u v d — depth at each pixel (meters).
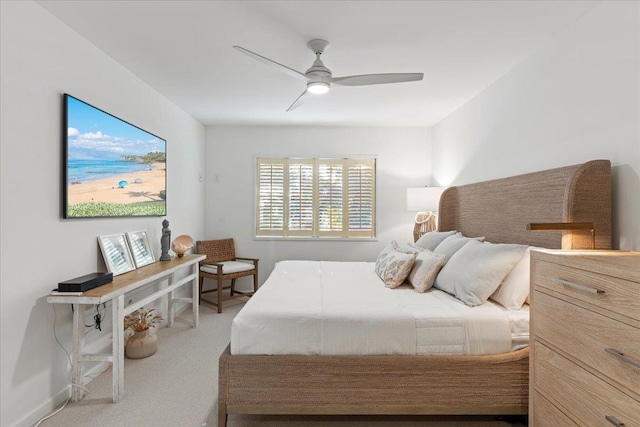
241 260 4.93
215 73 3.11
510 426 2.05
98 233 2.67
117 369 2.27
